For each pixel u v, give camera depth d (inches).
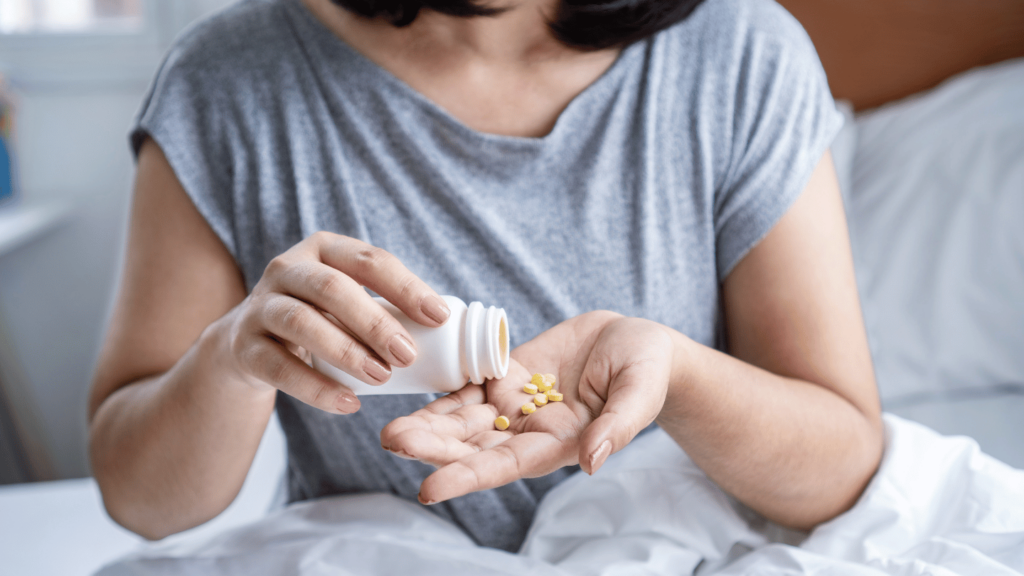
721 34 26.9
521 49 26.0
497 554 24.2
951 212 43.4
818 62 27.9
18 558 30.8
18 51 59.7
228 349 21.5
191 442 24.0
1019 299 40.1
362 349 19.7
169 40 60.9
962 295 41.4
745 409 23.2
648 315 26.4
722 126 26.5
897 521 24.3
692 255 26.7
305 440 27.7
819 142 26.4
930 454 25.7
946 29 54.6
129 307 26.3
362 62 26.0
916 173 46.6
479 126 26.6
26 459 61.2
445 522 26.2
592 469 18.2
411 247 26.1
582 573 24.0
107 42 60.3
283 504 29.9
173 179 26.2
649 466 25.7
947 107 48.9
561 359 22.3
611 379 20.5
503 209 26.2
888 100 57.1
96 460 25.5
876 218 46.6
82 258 61.6
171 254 26.2
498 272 26.2
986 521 24.1
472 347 21.3
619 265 26.4
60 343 62.5
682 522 24.9
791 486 24.4
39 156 60.1
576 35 25.4
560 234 26.3
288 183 26.1
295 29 26.6
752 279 26.5
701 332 27.3
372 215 26.0
